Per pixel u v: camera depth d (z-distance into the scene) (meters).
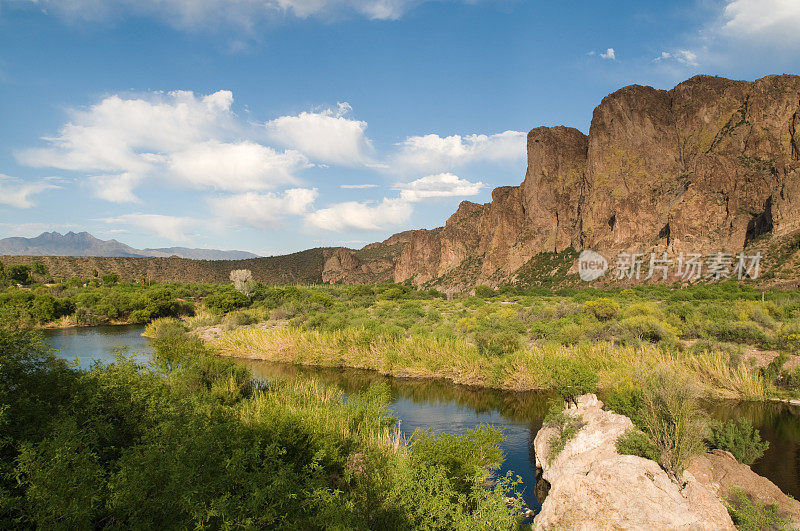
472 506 9.25
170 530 5.57
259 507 6.59
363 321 38.00
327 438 10.46
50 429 6.47
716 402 18.11
